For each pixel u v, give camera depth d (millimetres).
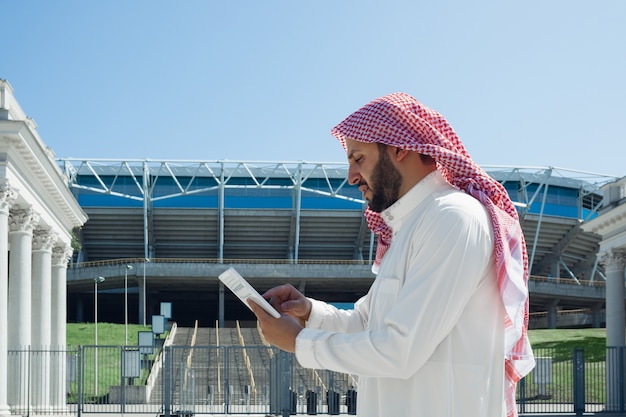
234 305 102938
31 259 32875
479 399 2717
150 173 90938
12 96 28156
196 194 92562
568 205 95500
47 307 32719
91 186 91812
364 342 2703
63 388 32562
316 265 88062
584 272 103625
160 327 54875
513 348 2945
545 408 33938
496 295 2828
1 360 26375
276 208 92750
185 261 91562
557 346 60938
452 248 2689
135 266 85812
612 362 34062
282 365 28406
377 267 3525
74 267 86812
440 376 2711
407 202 2953
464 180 3006
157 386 41312
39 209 30766
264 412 29625
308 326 3441
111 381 41406
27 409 28609
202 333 77125
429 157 2994
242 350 57469
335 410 29031
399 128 2977
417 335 2648
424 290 2676
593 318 93688
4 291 26438
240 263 89062
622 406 33312
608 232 38531
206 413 30156
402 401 2746
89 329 70438
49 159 29688
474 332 2756
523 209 92062
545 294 90250
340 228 94938
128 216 92125
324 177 93688
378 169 2986
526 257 3006
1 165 26375
